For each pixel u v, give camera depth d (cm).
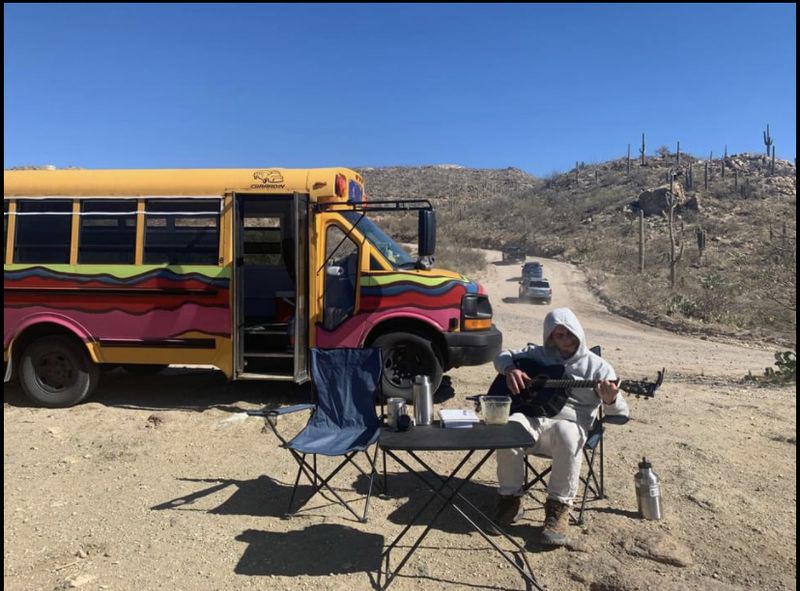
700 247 4281
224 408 737
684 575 370
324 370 478
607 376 425
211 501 480
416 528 434
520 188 11712
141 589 359
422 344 733
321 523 441
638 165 9188
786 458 575
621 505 468
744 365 1264
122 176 747
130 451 591
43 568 382
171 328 736
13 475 534
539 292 3094
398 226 4147
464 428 395
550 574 373
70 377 750
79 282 743
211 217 733
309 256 732
